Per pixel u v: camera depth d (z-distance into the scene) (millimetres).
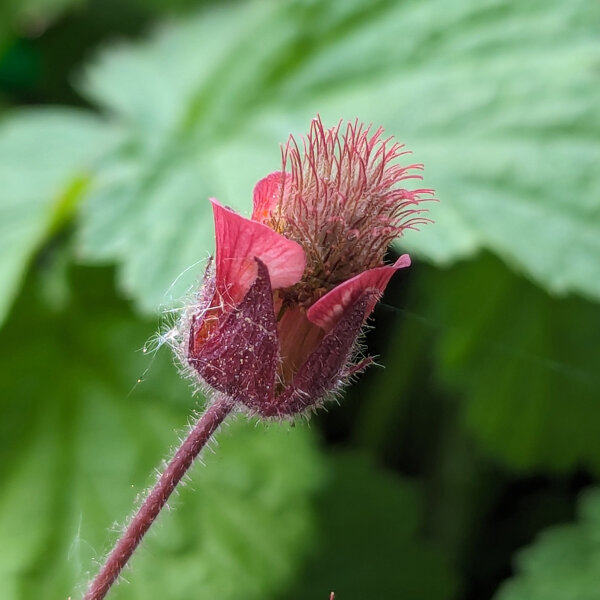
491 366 312
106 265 306
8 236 286
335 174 212
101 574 213
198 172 284
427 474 320
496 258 308
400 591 273
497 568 300
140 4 377
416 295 318
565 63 276
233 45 319
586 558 267
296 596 267
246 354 211
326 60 306
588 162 263
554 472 308
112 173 277
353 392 327
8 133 326
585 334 308
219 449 282
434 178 265
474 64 286
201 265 260
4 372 291
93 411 289
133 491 276
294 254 209
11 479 278
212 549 270
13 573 265
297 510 280
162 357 292
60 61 373
